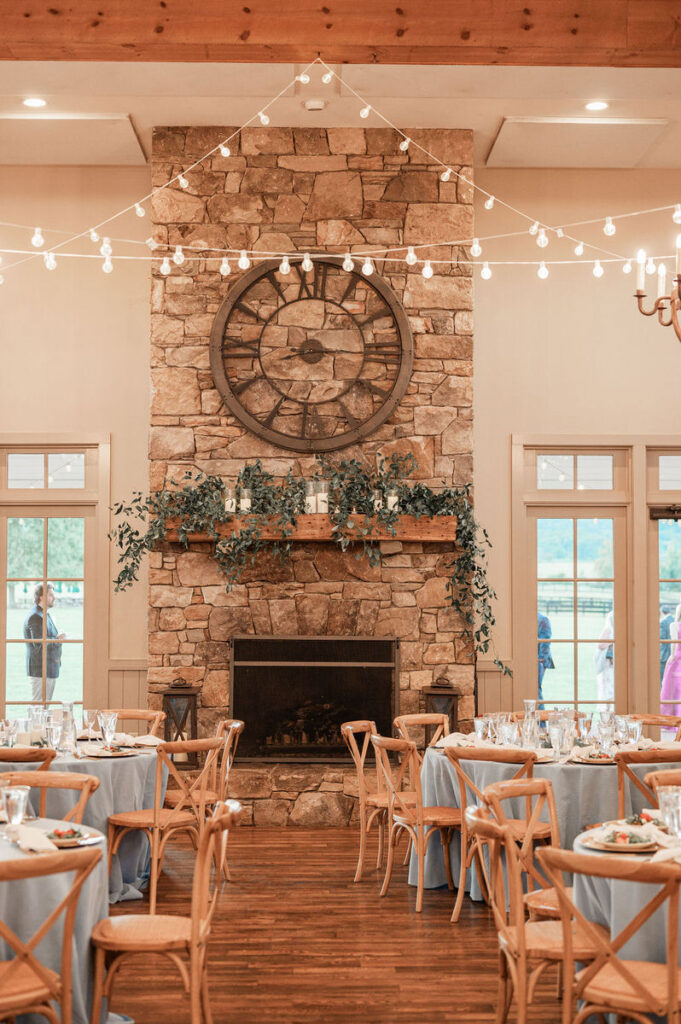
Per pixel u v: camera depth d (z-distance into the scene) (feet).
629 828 11.37
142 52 17.26
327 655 23.62
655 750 14.75
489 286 26.81
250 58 17.49
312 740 23.49
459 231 24.61
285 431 24.16
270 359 24.32
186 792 16.58
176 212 24.40
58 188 26.55
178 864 19.40
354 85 20.97
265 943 14.78
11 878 8.86
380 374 24.35
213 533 23.18
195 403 24.22
